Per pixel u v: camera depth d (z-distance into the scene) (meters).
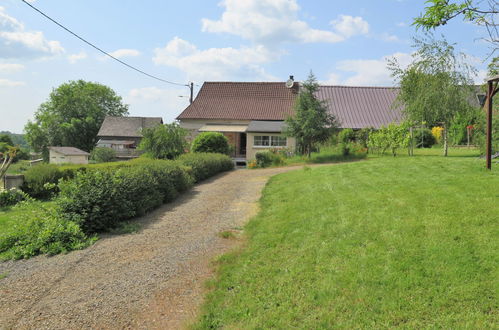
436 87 18.00
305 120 24.06
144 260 6.48
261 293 4.85
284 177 14.16
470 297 4.08
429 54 18.45
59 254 7.21
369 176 10.95
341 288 4.61
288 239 6.64
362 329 3.86
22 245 7.65
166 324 4.41
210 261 6.23
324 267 5.24
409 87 19.44
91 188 8.92
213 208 10.59
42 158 68.25
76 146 69.19
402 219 6.48
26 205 9.15
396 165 12.32
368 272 4.84
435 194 7.65
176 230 8.40
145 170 11.40
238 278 5.37
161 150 23.38
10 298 5.23
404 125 20.17
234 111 38.12
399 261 4.99
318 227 6.91
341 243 5.93
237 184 15.12
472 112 18.23
